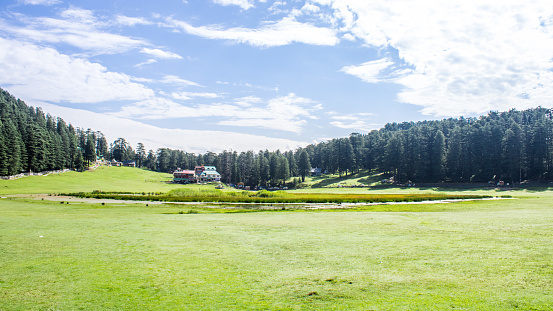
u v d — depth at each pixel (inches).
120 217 1183.6
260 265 525.7
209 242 712.4
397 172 4473.4
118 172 6067.9
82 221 1031.0
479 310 329.1
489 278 430.0
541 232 745.6
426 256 558.3
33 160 3996.1
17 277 452.8
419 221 1036.5
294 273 482.3
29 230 826.8
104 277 459.5
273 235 800.3
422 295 378.3
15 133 3732.8
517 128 3427.7
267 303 365.4
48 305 357.4
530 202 1736.0
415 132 4734.3
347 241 713.0
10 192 2719.0
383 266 507.5
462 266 489.7
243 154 7047.2
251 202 2274.9
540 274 435.5
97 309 347.6
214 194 2721.5
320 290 406.6
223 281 446.6
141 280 448.5
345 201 2310.5
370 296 380.5
